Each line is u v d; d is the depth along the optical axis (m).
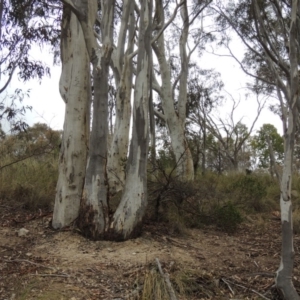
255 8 7.23
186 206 9.20
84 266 6.16
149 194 8.62
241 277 6.10
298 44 6.79
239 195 11.33
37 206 9.41
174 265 6.07
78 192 7.89
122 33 12.16
